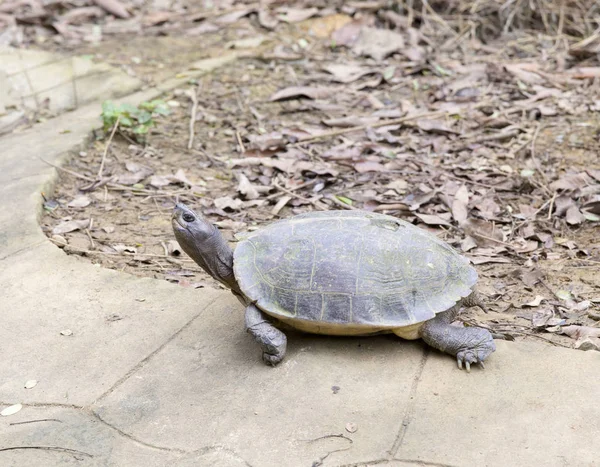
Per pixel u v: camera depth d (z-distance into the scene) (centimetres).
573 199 157
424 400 108
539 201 158
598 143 179
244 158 178
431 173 169
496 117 191
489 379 110
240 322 122
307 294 110
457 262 116
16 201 153
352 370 112
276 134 186
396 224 116
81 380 113
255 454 102
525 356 114
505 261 140
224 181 169
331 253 112
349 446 102
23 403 110
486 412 106
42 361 116
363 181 167
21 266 135
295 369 112
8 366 115
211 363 115
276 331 112
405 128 190
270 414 106
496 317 126
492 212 154
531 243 145
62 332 121
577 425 104
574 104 198
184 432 105
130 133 185
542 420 104
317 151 180
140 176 169
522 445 101
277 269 112
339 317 110
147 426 106
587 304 127
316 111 202
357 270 111
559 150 177
